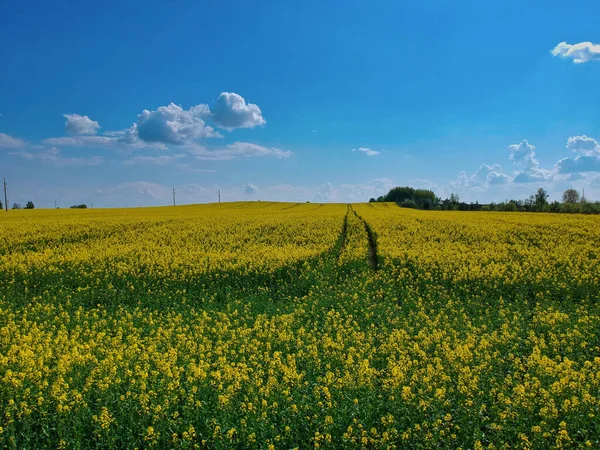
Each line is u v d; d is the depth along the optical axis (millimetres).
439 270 19062
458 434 6820
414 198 159500
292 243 28406
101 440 6707
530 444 6230
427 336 11203
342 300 15352
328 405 7098
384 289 16891
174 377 8203
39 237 29125
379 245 26266
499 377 8523
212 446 6652
